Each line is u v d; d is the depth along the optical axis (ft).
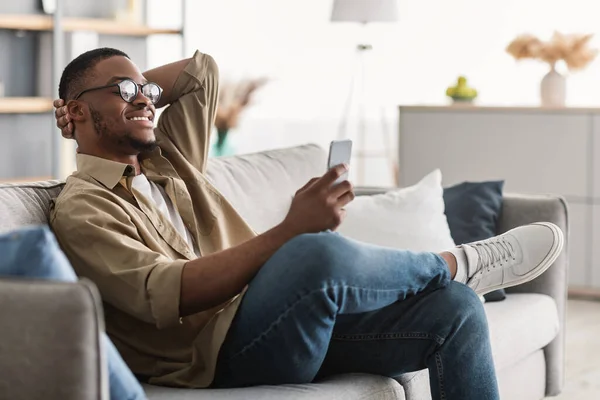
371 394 6.80
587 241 17.12
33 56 16.37
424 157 18.11
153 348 6.89
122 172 7.17
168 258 6.72
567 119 17.02
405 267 6.64
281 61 23.11
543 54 17.54
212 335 6.55
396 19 19.02
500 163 17.56
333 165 6.84
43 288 4.61
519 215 10.53
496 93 20.79
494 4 20.63
